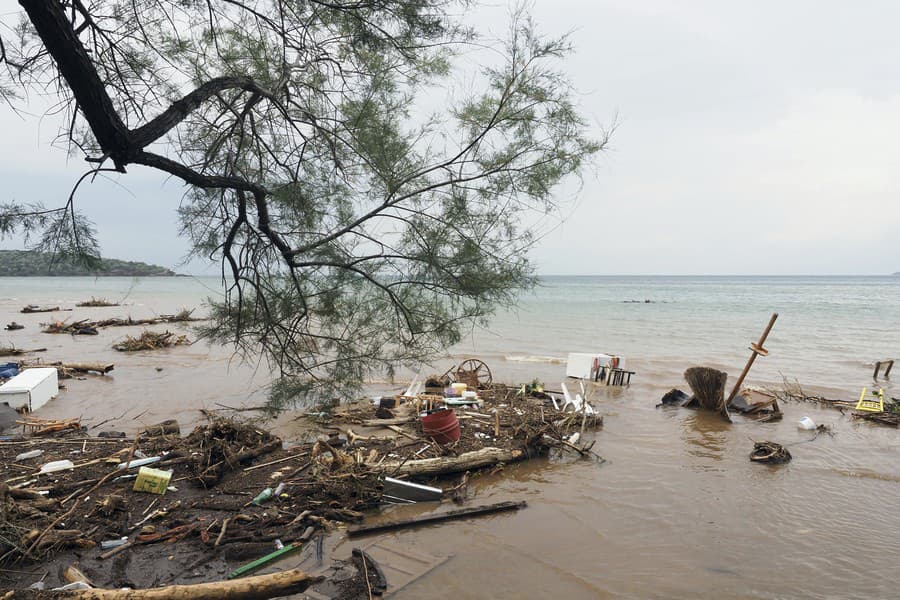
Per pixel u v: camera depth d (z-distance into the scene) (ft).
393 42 13.24
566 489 27.37
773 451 32.04
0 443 29.27
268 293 16.42
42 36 8.22
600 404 45.80
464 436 32.12
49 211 11.18
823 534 22.99
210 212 15.88
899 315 139.33
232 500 23.53
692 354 73.82
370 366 17.74
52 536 19.08
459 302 16.06
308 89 14.52
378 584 18.16
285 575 11.71
